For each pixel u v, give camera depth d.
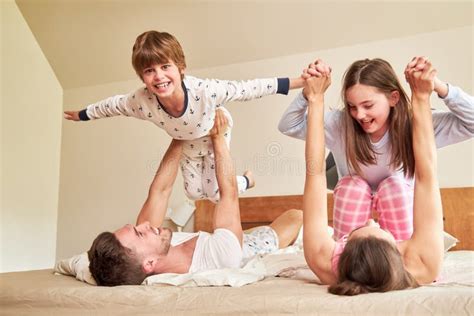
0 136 3.14
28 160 3.38
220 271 1.42
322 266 1.21
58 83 3.74
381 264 1.05
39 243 3.43
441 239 1.16
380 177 1.56
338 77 2.97
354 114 1.45
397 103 1.44
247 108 3.16
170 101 1.69
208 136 1.93
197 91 1.70
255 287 1.25
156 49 1.56
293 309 1.00
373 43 2.92
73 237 3.56
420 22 2.77
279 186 3.03
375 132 1.49
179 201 3.21
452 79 2.72
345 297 1.01
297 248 2.15
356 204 1.54
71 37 3.39
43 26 3.38
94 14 3.19
